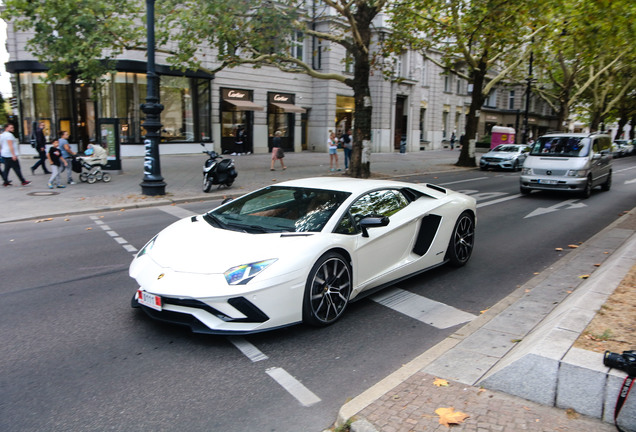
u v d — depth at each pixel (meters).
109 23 13.12
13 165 13.41
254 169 19.62
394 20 18.55
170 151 23.77
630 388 2.59
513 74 31.19
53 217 9.77
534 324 4.34
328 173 18.22
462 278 6.03
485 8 15.87
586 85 30.12
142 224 9.12
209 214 5.21
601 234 8.41
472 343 3.95
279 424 2.98
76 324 4.43
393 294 5.41
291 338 4.20
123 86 21.92
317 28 28.91
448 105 41.00
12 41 21.06
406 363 3.81
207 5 13.20
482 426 2.72
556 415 2.85
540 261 6.86
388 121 33.47
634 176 21.27
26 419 2.97
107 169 16.69
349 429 2.79
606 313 3.81
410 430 2.68
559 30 20.48
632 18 12.55
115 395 3.26
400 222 5.26
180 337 4.17
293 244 4.19
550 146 14.13
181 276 3.91
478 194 13.92
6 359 3.75
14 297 5.13
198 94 24.89
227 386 3.40
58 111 21.75
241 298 3.77
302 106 30.22
